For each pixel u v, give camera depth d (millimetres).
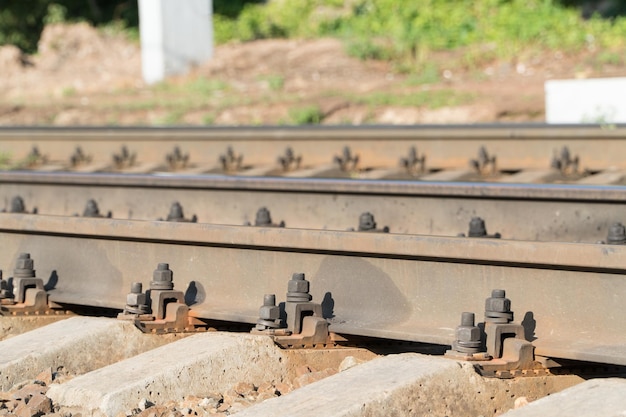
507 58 35406
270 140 19828
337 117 28234
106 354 9461
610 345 8234
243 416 7578
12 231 11945
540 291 8703
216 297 10422
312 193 13695
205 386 8578
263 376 8875
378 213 13219
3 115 31094
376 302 9492
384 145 18859
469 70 35062
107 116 30234
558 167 16594
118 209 15430
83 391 8289
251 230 10117
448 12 40906
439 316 9156
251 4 46938
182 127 21609
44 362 9172
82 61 44062
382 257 9469
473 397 7906
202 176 14773
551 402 7281
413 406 7613
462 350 8172
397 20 41625
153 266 10898
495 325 8258
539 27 37375
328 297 9750
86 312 11273
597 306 8438
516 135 17672
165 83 35562
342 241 9562
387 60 37219
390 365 8047
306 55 38594
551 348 8320
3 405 8477
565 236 12023
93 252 11320
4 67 42750
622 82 22734
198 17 37469
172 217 12906
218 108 29375
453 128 18375
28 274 10930
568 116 23281
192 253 10641
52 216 11586
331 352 9258
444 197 12758
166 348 9047
